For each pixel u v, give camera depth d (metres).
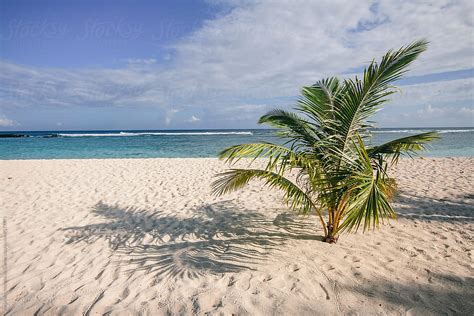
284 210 5.24
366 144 3.41
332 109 3.46
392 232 3.99
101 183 8.02
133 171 9.84
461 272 2.87
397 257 3.23
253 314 2.35
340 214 3.51
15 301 2.68
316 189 3.21
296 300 2.51
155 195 6.69
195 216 5.12
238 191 6.78
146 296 2.69
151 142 31.48
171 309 2.47
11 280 3.06
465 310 2.32
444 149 18.59
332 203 3.33
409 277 2.81
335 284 2.72
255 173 3.41
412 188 6.57
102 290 2.83
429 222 4.37
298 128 3.49
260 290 2.67
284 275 2.90
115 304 2.59
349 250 3.44
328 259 3.22
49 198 6.50
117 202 6.14
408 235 3.87
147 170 10.03
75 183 8.04
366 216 2.53
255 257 3.35
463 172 8.34
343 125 3.19
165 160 12.55
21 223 4.88
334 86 3.70
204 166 10.83
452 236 3.80
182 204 5.91
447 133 41.69
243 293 2.63
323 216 4.81
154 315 2.41
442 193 6.05
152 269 3.21
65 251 3.77
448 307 2.36
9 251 3.78
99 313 2.47
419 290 2.60
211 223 4.71
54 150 22.50
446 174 8.12
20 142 31.77
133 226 4.68
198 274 3.03
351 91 3.06
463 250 3.37
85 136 47.12
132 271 3.20
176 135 49.41
